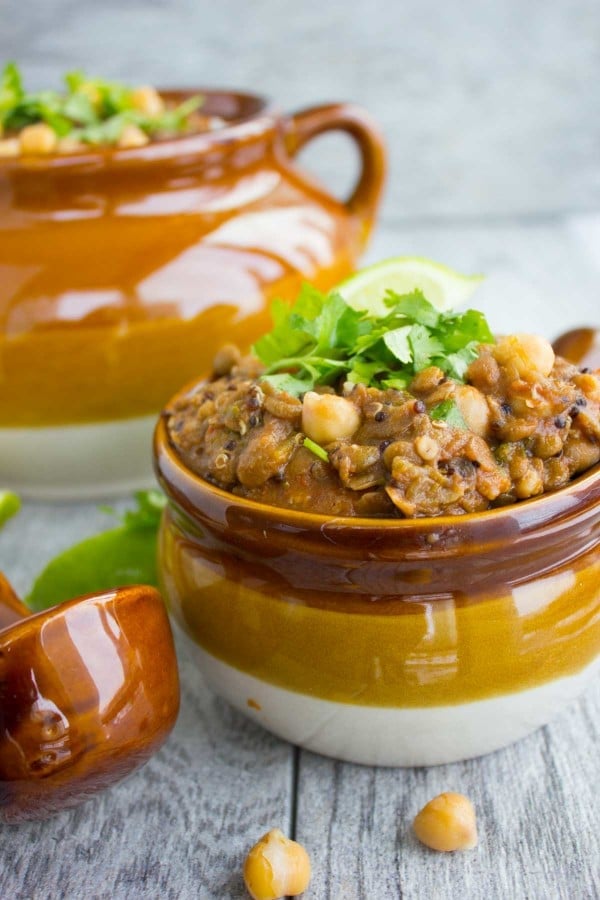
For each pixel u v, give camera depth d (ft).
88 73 2.72
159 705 1.08
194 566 1.13
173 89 1.82
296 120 1.65
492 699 1.08
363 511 1.06
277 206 1.55
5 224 1.45
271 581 1.08
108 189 1.45
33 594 1.28
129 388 1.47
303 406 1.09
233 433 1.12
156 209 1.47
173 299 1.45
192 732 1.20
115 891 1.06
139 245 1.45
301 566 1.06
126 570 1.28
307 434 1.09
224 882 1.06
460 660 1.06
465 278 1.30
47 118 1.60
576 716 1.19
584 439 1.09
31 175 1.42
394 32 2.75
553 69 2.80
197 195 1.49
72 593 1.27
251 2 2.69
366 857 1.07
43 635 1.04
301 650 1.08
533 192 2.93
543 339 1.12
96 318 1.43
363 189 1.71
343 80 2.80
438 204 2.93
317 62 2.77
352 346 1.14
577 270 2.35
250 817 1.11
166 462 1.14
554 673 1.09
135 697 1.07
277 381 1.12
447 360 1.11
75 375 1.45
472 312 1.13
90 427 1.48
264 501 1.08
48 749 1.04
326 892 1.05
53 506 1.55
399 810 1.11
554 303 2.13
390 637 1.06
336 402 1.08
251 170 1.54
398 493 1.04
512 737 1.12
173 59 2.73
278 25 2.72
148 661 1.08
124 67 2.73
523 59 2.79
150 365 1.46
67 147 1.53
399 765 1.14
